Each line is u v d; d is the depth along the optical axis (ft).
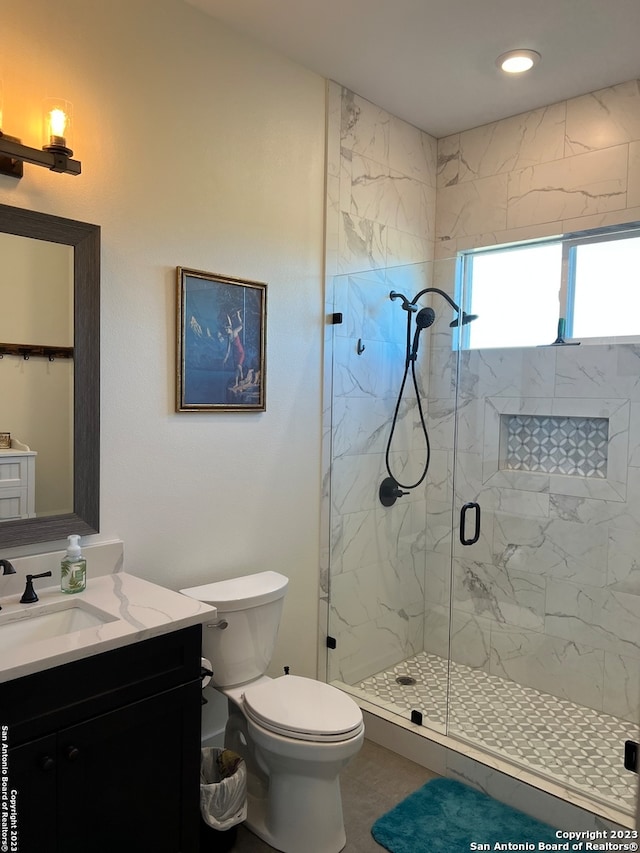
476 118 10.18
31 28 5.95
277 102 8.29
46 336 6.15
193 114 7.34
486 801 7.50
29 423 6.07
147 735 5.38
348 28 7.67
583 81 8.88
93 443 6.53
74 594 6.07
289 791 6.55
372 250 9.86
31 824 4.61
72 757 4.78
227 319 7.80
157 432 7.19
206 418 7.71
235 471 8.07
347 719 6.41
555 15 7.32
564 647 9.21
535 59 8.29
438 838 6.81
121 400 6.84
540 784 7.27
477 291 9.82
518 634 9.59
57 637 5.02
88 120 6.40
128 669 5.21
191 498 7.59
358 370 9.55
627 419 8.67
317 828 6.48
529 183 9.89
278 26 7.65
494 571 9.79
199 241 7.47
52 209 6.16
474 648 10.03
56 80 6.14
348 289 9.32
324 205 9.04
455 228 10.84
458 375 9.92
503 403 9.65
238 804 6.42
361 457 9.72
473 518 9.93
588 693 9.02
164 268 7.14
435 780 7.94
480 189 10.50
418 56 8.30
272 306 8.40
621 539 8.73
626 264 8.68
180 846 5.72
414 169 10.58
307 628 9.20
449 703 9.08
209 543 7.81
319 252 9.03
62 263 6.22
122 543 6.81
